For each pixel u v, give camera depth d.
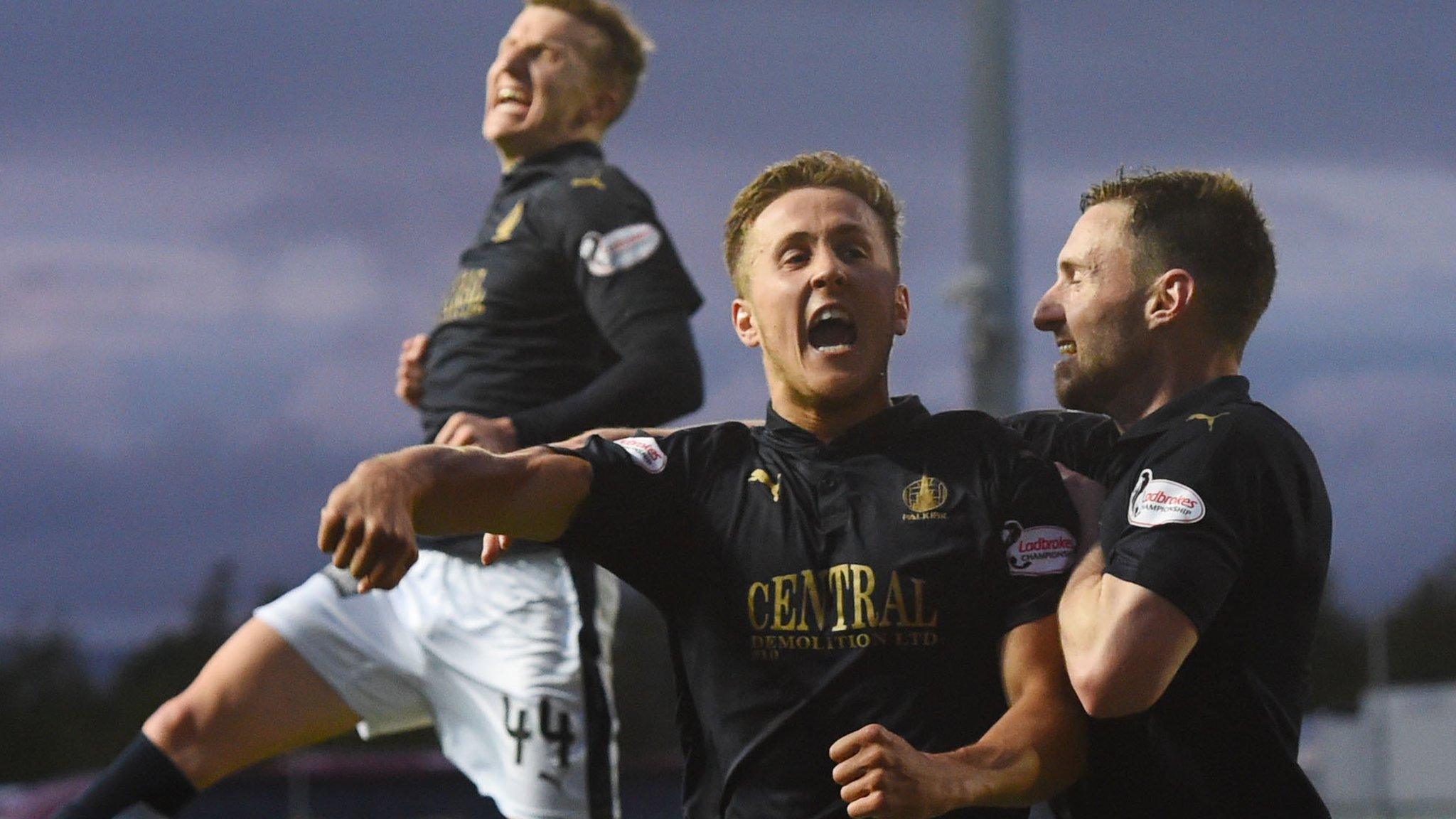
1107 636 3.25
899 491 3.39
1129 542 3.36
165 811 4.77
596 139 5.65
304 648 4.89
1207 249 3.65
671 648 3.52
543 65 5.51
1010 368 10.64
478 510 3.22
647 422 4.99
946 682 3.27
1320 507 3.62
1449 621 48.66
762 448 3.51
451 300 5.36
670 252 5.18
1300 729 3.58
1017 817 3.38
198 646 35.44
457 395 5.21
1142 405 3.69
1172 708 3.44
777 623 3.31
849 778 2.97
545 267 5.20
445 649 4.95
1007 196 10.71
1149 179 3.74
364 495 3.02
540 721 4.89
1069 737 3.27
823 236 3.47
